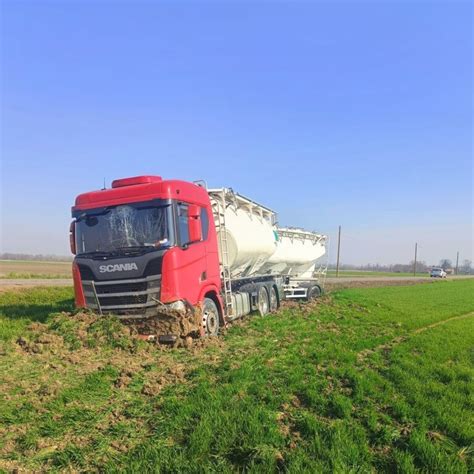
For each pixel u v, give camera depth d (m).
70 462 4.63
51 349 9.08
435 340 11.80
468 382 7.65
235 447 4.89
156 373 7.81
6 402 6.22
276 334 12.08
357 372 8.05
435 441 5.25
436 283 51.78
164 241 9.79
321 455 4.74
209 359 8.83
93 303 10.25
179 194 10.30
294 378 7.46
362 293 29.80
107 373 7.54
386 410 6.25
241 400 6.27
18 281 31.14
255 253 15.66
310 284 23.30
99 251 10.22
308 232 23.55
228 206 14.20
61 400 6.27
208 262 11.34
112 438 5.17
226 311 12.72
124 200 10.25
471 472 4.65
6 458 4.73
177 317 9.72
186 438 5.11
